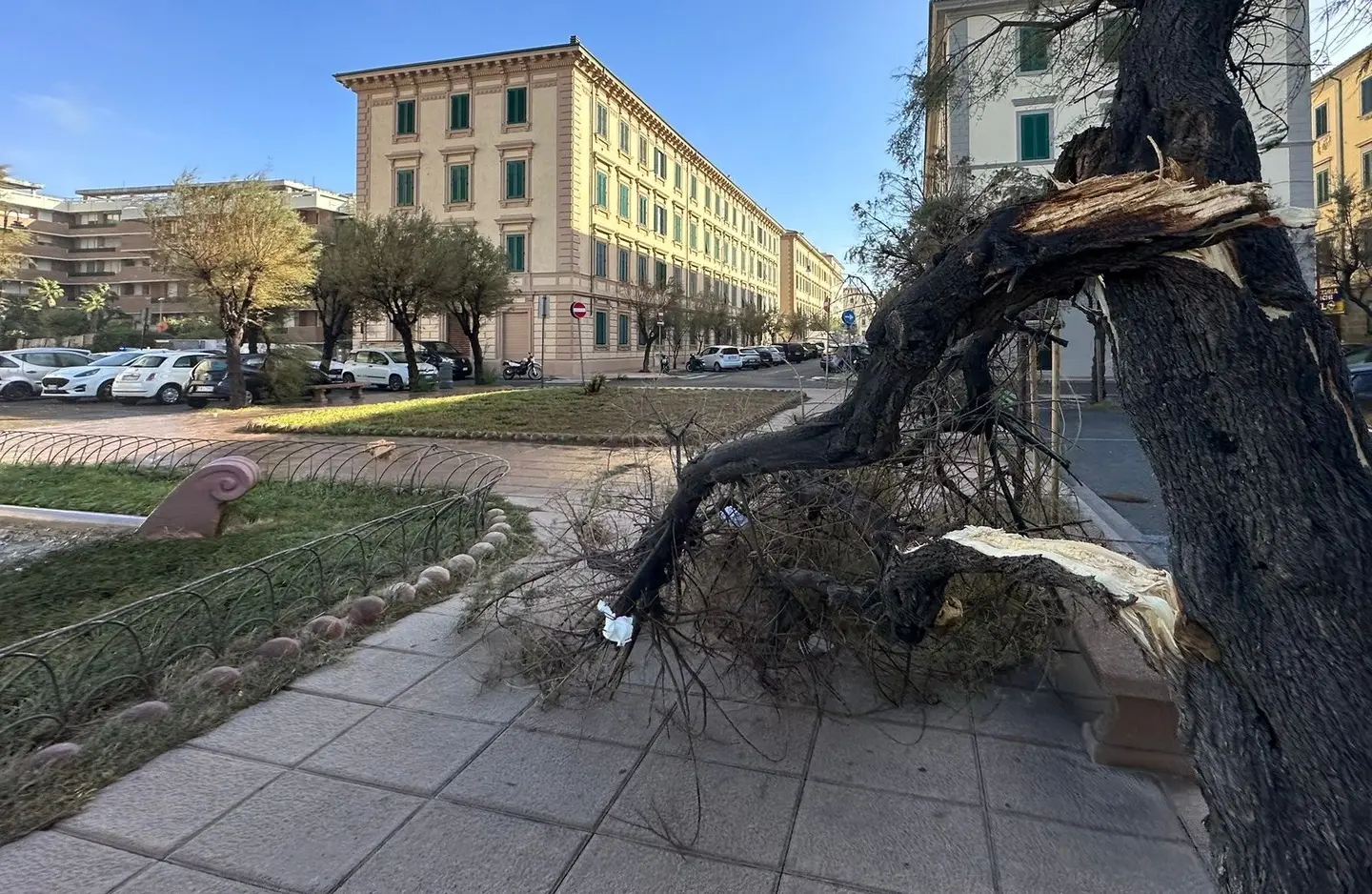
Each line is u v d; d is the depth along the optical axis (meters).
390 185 37.94
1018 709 3.26
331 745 2.96
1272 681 1.42
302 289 21.73
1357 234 19.88
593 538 3.81
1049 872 2.27
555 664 3.46
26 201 79.12
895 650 3.27
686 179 51.88
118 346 52.41
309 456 9.86
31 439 11.69
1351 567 1.39
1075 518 5.36
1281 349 1.48
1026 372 4.48
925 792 2.68
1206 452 1.52
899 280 5.93
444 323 37.62
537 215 36.19
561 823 2.50
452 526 5.95
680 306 43.75
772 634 3.22
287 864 2.29
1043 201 1.71
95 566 5.13
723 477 2.73
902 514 3.71
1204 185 1.51
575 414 15.35
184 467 9.31
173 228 16.97
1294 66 3.78
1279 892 1.37
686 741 3.01
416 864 2.30
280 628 4.03
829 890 2.20
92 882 2.20
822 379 5.32
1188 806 2.59
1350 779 1.33
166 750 2.89
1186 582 1.54
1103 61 3.76
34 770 2.69
